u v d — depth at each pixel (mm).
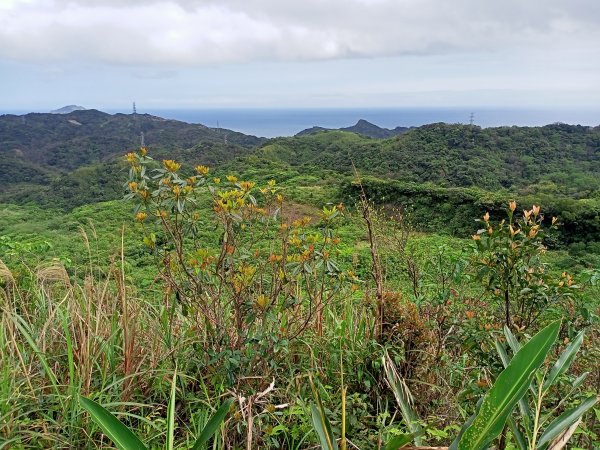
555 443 1095
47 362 2152
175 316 2547
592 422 2023
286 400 2121
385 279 3227
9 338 2217
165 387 2158
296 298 2311
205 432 1194
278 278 2166
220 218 2102
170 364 2234
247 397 1979
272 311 2129
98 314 2213
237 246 2203
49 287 2707
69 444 1756
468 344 2287
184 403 2176
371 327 2570
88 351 2020
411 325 2475
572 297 2314
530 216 2432
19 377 2020
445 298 2641
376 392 2309
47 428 1812
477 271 2555
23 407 1850
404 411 1707
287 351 2092
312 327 2564
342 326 2611
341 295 2818
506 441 1618
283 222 2295
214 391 2148
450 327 2646
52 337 2279
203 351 2223
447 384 2301
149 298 2770
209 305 2182
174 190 1996
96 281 2570
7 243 3941
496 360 2143
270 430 1809
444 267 3297
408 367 2420
